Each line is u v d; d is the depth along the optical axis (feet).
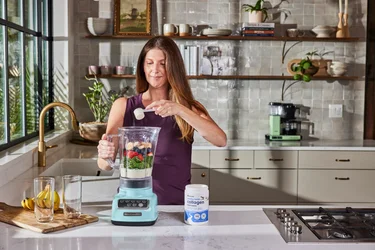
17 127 11.94
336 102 16.85
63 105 10.27
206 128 7.53
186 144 7.93
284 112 16.22
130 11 16.22
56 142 13.58
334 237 5.74
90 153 13.24
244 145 14.79
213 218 6.48
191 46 16.01
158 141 7.80
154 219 6.13
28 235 5.73
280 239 5.62
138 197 6.14
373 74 16.70
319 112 16.85
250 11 16.16
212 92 16.71
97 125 14.35
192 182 14.55
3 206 6.86
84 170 12.35
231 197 14.66
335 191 14.80
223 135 7.83
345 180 14.79
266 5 16.61
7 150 10.52
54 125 15.67
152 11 16.40
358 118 16.90
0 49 10.56
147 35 16.22
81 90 16.51
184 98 7.72
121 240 5.55
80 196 6.30
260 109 16.79
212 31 15.87
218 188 14.60
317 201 14.80
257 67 16.66
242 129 16.81
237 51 16.61
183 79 7.68
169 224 6.19
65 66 15.51
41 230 5.78
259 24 16.02
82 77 16.47
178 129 7.85
